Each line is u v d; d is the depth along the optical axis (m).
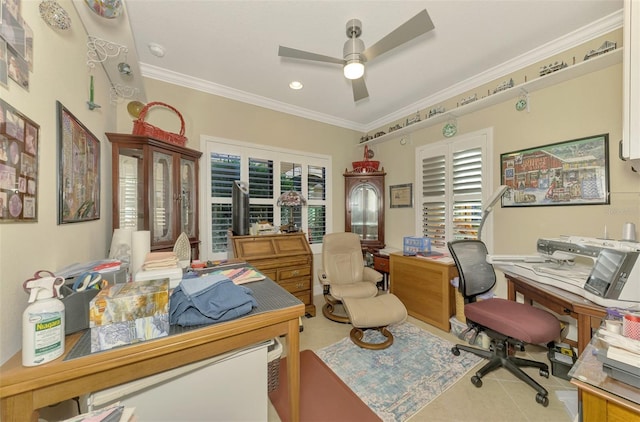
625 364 0.71
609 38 1.84
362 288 2.52
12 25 0.79
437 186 3.13
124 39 1.52
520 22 1.85
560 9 1.73
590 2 1.67
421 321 2.65
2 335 0.72
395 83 2.77
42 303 0.69
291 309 1.07
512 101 2.42
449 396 1.58
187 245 1.81
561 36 2.01
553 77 2.03
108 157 1.93
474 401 1.54
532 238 2.28
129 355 0.76
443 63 2.38
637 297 1.17
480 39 2.04
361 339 2.28
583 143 1.98
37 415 0.68
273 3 1.67
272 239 2.77
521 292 1.96
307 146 3.61
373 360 1.97
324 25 1.87
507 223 2.46
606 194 1.87
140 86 2.12
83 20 1.37
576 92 2.03
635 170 1.63
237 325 0.94
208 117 2.82
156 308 0.83
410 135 3.46
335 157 3.89
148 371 0.81
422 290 2.65
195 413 0.95
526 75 2.29
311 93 3.02
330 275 2.78
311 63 2.40
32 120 0.90
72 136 1.24
